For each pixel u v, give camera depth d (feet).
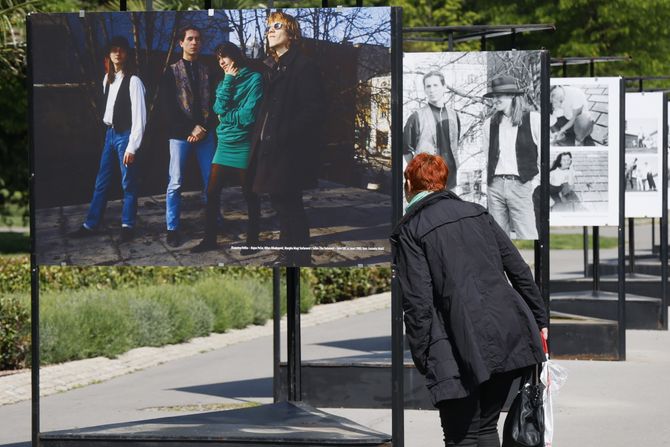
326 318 61.87
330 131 25.25
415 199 22.18
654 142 54.90
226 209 25.72
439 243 21.30
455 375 20.86
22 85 106.63
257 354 47.32
